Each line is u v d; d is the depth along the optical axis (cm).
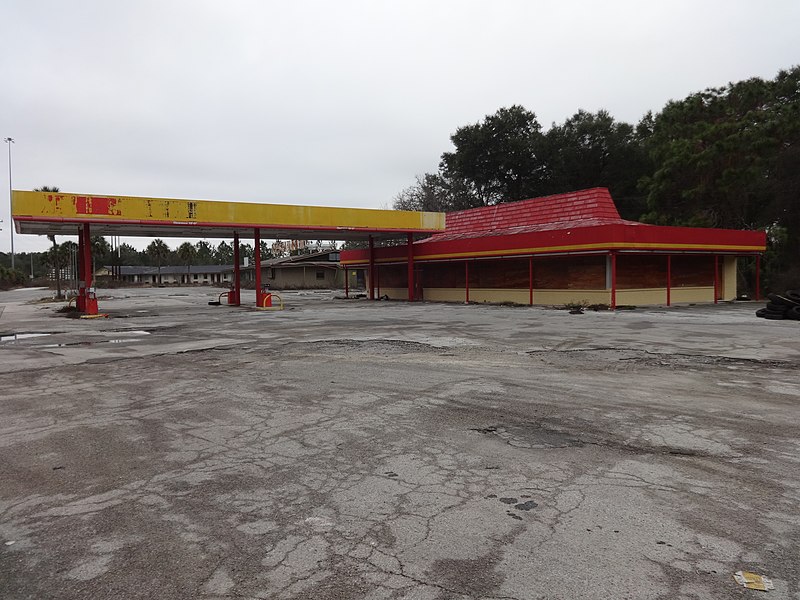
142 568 313
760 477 434
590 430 569
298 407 688
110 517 381
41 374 967
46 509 397
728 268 2788
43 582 301
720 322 1706
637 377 851
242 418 641
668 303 2467
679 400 695
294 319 2091
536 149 4728
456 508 384
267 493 418
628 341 1274
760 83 3136
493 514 374
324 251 7238
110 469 479
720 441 526
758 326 1574
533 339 1342
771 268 3161
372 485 430
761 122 3006
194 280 10400
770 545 327
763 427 571
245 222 2598
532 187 4944
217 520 373
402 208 6091
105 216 2273
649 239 2283
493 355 1095
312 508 389
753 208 3153
